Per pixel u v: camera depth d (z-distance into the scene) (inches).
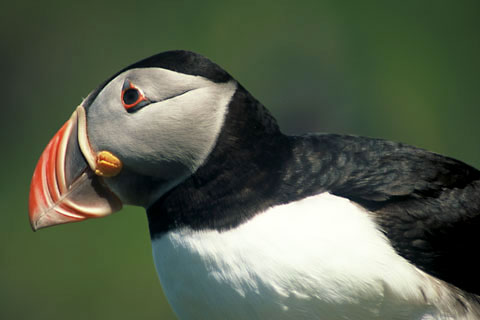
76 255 662.5
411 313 243.1
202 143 252.4
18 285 665.0
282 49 784.3
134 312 633.6
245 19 803.4
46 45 872.9
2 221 729.0
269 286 237.5
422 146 708.7
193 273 246.4
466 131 706.2
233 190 248.2
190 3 828.0
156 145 254.2
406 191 254.1
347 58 763.4
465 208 260.8
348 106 751.1
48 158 267.6
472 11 729.0
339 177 254.1
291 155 257.3
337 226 239.1
